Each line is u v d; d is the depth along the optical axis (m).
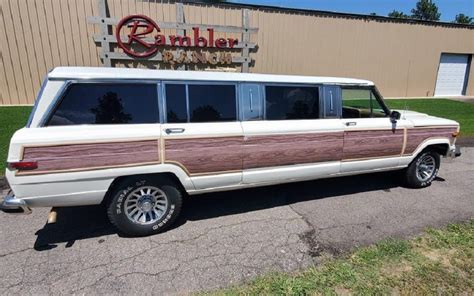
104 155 3.09
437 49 15.80
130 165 3.21
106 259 3.06
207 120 3.55
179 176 3.46
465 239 3.45
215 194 4.71
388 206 4.37
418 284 2.71
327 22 12.83
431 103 14.23
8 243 3.32
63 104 2.99
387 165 4.73
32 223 3.77
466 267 2.95
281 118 3.95
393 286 2.68
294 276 2.81
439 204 4.45
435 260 3.06
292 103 4.02
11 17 8.90
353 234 3.58
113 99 3.17
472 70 17.22
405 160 4.83
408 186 5.09
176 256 3.12
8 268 2.89
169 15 10.38
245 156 3.74
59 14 9.29
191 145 3.44
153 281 2.74
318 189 4.98
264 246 3.32
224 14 11.10
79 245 3.30
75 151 2.98
